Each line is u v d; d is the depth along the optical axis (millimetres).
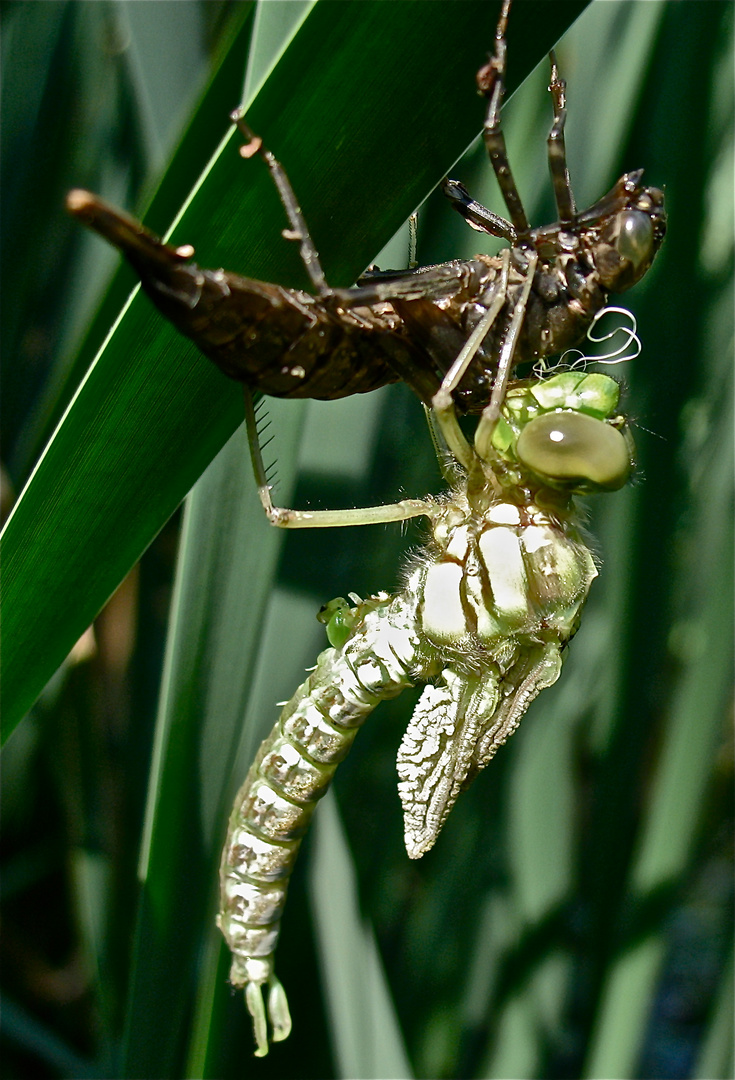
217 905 288
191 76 276
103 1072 295
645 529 293
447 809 260
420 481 294
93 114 310
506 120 291
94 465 246
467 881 312
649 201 250
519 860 308
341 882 285
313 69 237
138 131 298
